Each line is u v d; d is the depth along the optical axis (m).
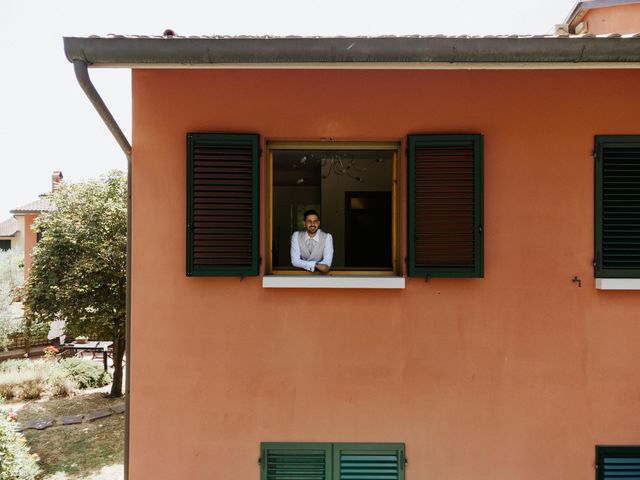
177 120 3.40
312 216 3.70
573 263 3.40
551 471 3.34
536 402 3.36
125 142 3.33
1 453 5.69
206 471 3.34
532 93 3.42
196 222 3.34
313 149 3.60
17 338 16.19
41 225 10.77
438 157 3.38
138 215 3.38
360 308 3.38
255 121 3.42
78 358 13.95
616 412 3.36
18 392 11.27
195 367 3.36
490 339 3.38
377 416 3.36
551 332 3.38
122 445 8.48
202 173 3.35
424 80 3.43
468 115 3.42
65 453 8.15
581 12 5.09
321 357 3.37
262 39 2.71
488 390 3.36
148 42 2.71
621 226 3.38
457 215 3.36
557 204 3.41
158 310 3.37
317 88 3.43
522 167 3.42
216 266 3.34
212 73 3.41
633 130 3.40
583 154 3.42
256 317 3.38
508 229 3.41
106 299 10.36
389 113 3.43
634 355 3.36
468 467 3.35
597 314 3.38
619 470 3.34
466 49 2.73
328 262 3.71
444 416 3.36
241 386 3.36
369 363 3.37
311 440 3.36
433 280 3.39
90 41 2.69
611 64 2.86
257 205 3.37
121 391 11.49
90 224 10.48
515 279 3.39
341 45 2.72
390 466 3.36
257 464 3.36
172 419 3.35
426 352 3.38
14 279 16.48
